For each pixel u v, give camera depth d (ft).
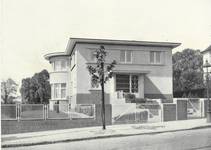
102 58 70.08
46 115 69.21
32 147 48.11
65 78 118.93
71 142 52.49
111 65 70.85
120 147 44.01
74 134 59.77
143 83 102.32
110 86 100.37
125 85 101.19
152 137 54.65
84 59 100.73
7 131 64.18
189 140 49.39
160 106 82.17
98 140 53.78
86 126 72.43
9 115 65.26
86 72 100.73
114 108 78.54
